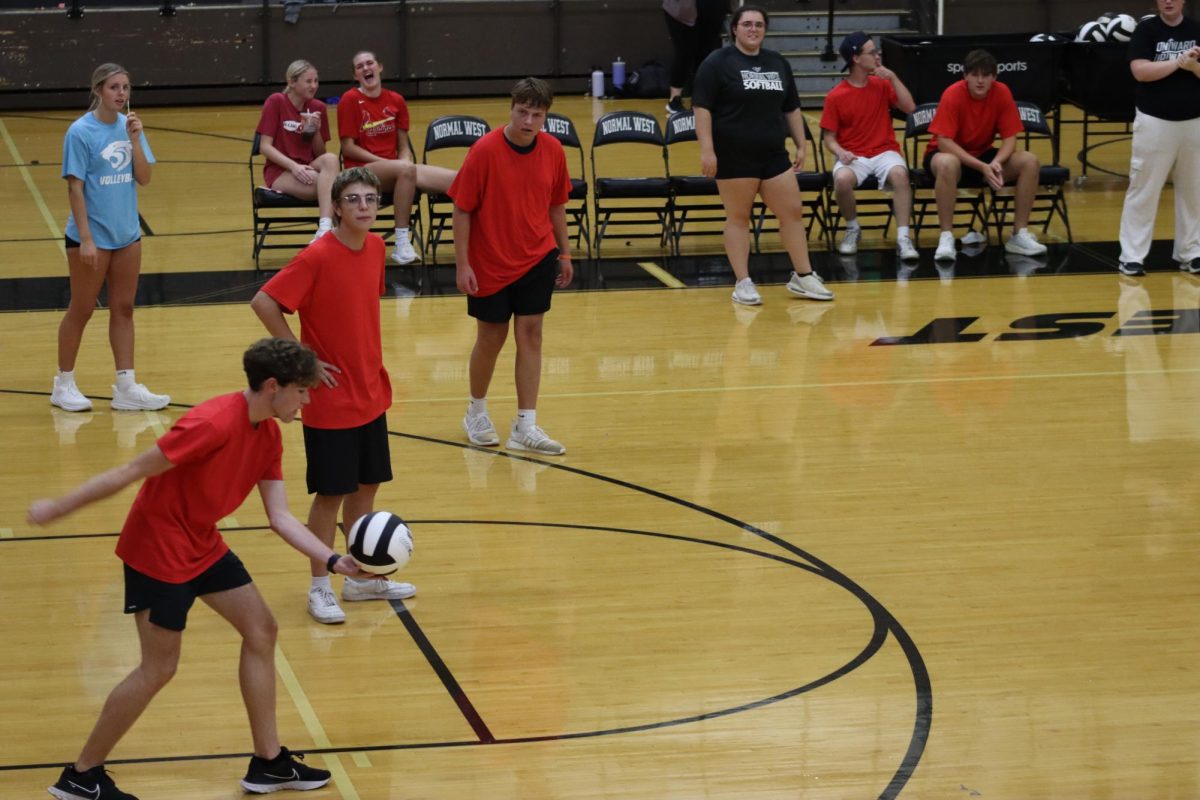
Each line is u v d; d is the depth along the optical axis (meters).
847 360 11.26
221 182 18.75
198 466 4.96
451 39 25.22
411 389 10.61
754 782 5.38
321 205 14.05
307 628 6.79
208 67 24.94
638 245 15.63
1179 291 13.21
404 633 6.73
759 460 9.07
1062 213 15.21
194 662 6.42
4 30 24.50
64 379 10.16
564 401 10.32
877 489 8.55
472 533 7.93
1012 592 7.11
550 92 8.56
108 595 7.14
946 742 5.68
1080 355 11.28
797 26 24.34
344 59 25.12
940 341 11.74
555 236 9.16
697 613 6.90
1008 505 8.27
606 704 6.00
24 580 7.31
